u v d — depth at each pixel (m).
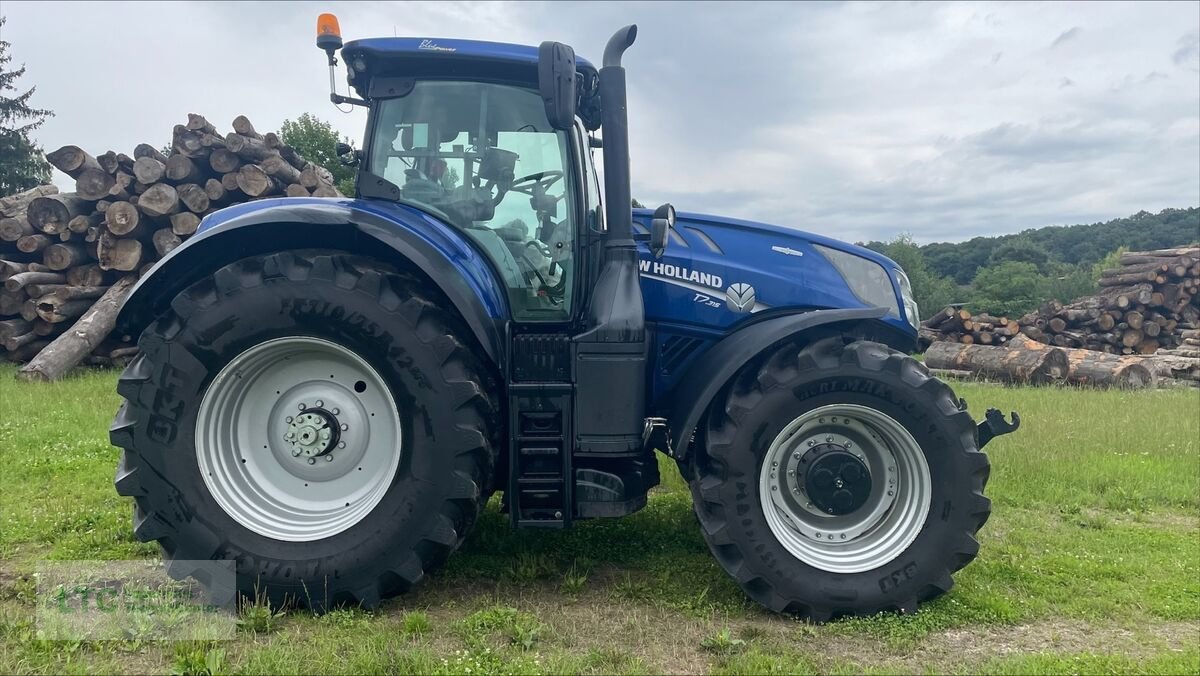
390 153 3.50
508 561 3.61
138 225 9.64
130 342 9.95
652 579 3.47
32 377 8.35
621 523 4.17
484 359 3.32
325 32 3.41
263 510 3.15
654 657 2.74
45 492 4.39
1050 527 4.34
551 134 3.54
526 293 3.52
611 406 3.19
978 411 7.84
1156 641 2.96
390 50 3.39
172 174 9.70
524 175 3.52
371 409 3.23
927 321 15.84
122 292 9.68
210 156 9.81
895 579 3.13
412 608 3.12
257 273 3.05
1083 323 14.74
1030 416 7.46
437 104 3.51
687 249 3.77
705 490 3.16
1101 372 11.22
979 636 3.00
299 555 3.03
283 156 10.74
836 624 3.09
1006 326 14.84
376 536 3.05
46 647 2.63
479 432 3.07
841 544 3.29
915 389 3.16
